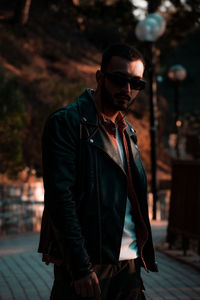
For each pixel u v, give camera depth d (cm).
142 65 242
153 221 1260
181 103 5553
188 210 712
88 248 231
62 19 3191
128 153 255
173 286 551
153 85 1276
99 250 232
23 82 2164
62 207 222
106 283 242
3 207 1193
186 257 701
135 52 240
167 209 1591
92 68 2733
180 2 2381
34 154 1853
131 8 2248
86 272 219
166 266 662
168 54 2822
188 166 727
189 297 504
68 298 232
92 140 236
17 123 1496
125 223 249
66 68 2597
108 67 240
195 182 698
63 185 224
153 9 1243
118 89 238
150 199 1521
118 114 256
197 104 5472
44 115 1845
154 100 1279
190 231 697
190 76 5966
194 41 6438
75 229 221
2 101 1482
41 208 1323
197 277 598
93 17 2452
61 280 236
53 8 3284
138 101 2594
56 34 3006
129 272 251
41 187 1330
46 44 2838
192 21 2408
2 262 715
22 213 1249
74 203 226
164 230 1062
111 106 243
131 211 252
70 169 229
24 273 629
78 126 235
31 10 3189
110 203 235
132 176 253
